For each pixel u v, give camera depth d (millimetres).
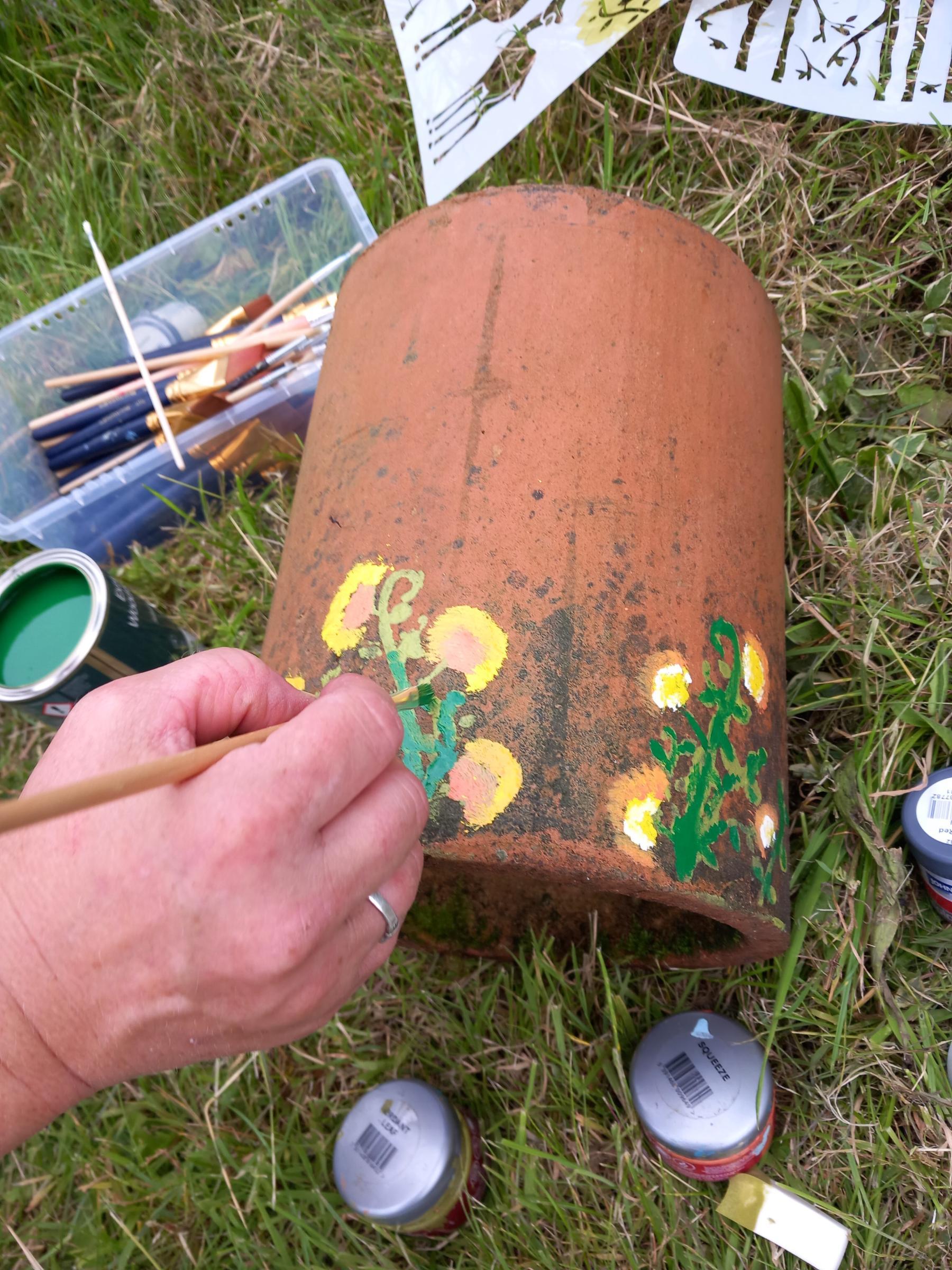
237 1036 494
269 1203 983
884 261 1158
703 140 1220
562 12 1137
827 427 1113
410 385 734
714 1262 899
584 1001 943
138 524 1363
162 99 1525
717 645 697
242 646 1252
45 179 1613
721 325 762
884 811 961
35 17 1605
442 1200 907
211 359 1311
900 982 941
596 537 672
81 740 506
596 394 696
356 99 1418
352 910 476
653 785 640
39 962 447
